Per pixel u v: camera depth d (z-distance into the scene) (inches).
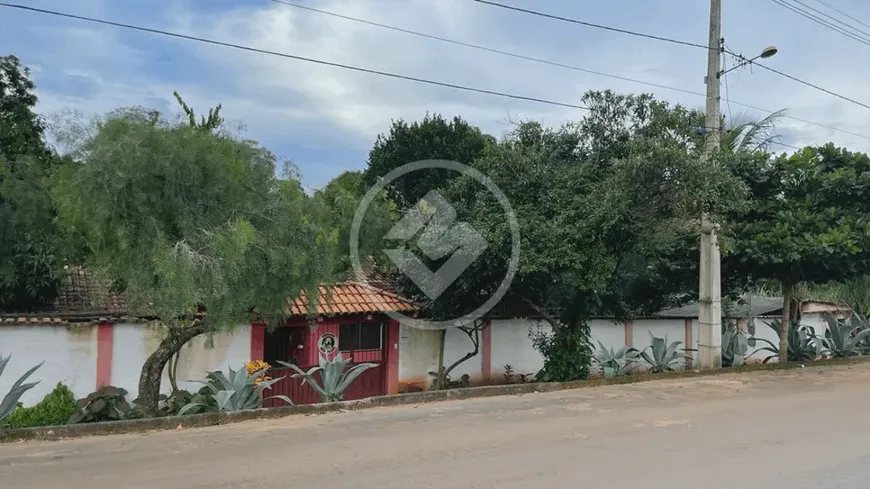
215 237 298.2
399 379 561.0
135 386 449.7
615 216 411.8
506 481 218.4
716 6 497.4
